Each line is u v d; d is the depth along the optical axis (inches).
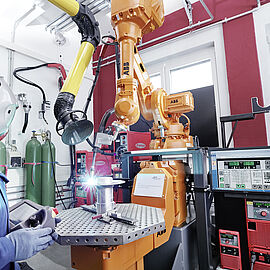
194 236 56.9
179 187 54.8
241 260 48.0
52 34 114.8
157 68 120.6
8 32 97.0
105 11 105.7
